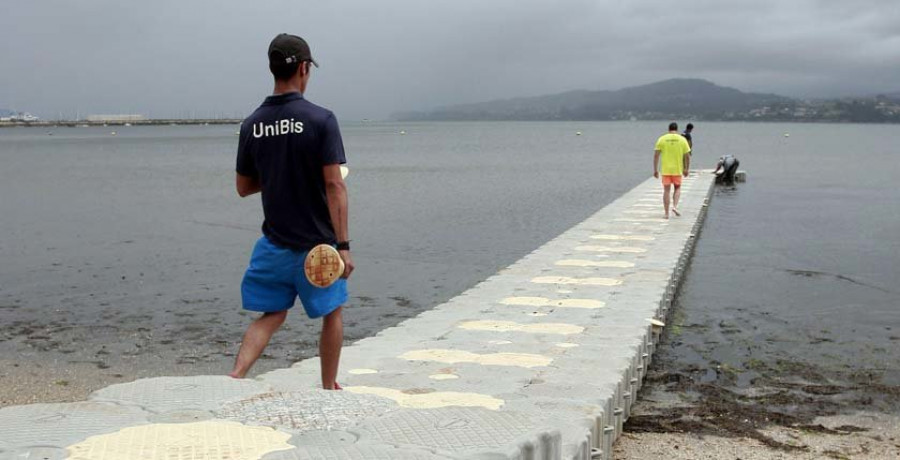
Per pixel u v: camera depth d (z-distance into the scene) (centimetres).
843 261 1644
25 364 988
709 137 13775
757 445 668
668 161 1914
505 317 909
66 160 6712
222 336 1116
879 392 821
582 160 6575
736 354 966
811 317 1156
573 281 1138
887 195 3159
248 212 2747
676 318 1149
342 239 488
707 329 1088
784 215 2456
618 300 1004
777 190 3388
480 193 3459
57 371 961
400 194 3425
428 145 10756
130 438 297
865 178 4153
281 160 481
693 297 1292
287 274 493
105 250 1897
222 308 1283
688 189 2842
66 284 1480
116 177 4609
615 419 632
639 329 840
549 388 593
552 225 2344
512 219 2492
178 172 5103
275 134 481
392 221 2447
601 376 643
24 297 1368
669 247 1476
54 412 334
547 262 1311
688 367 910
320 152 479
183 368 971
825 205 2772
